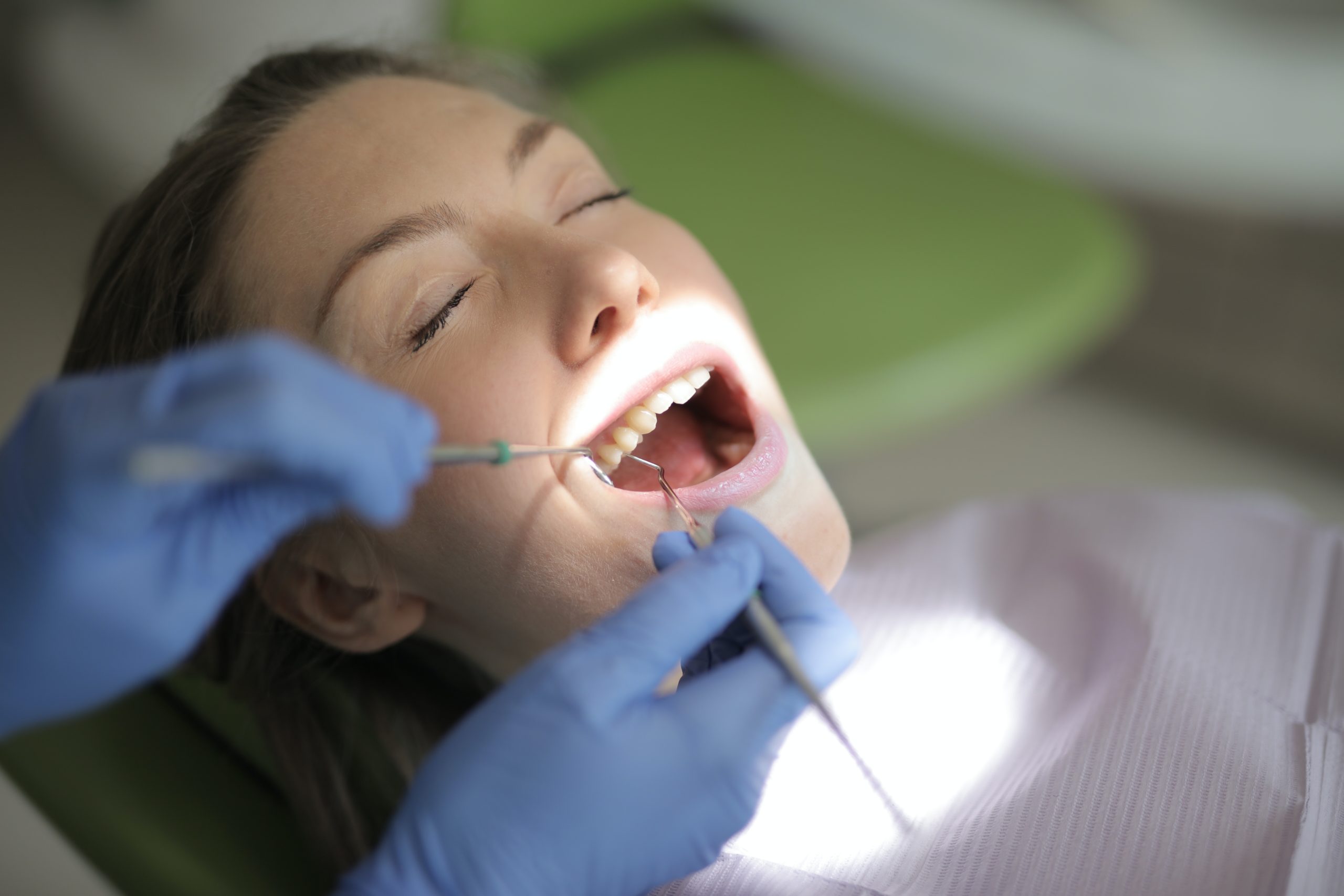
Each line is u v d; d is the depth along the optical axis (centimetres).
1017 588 136
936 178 205
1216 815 102
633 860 87
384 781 128
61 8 239
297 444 65
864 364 177
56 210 317
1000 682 122
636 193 204
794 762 115
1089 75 155
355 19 198
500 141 110
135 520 69
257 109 118
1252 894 97
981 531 144
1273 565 128
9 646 73
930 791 111
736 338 114
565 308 98
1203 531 133
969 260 191
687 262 115
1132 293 280
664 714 87
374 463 68
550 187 112
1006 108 157
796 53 224
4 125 339
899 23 161
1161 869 100
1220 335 274
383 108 112
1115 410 285
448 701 135
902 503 266
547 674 87
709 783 87
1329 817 100
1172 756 107
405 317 100
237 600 122
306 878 119
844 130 215
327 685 128
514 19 212
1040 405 287
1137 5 159
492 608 109
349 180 105
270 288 104
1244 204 174
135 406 67
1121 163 158
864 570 138
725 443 125
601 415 101
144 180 185
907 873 104
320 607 118
